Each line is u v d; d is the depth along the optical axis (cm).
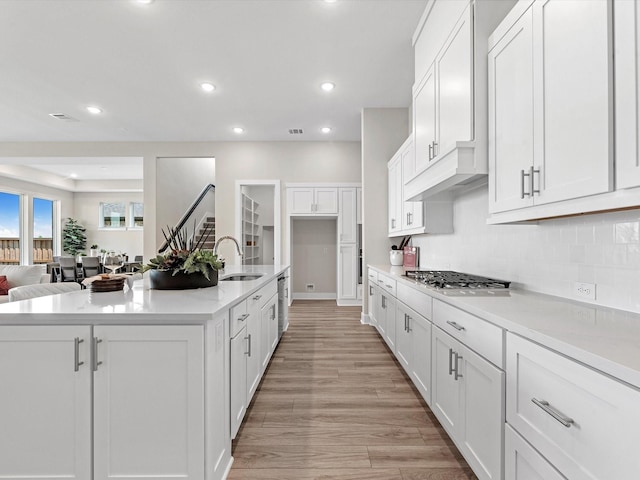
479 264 262
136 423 139
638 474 72
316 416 222
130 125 537
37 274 475
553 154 133
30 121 516
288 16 279
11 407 140
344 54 336
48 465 140
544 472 103
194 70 367
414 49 321
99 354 139
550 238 179
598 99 111
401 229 408
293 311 575
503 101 168
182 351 138
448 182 222
